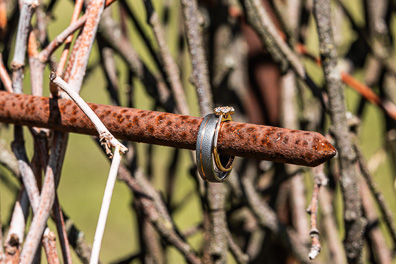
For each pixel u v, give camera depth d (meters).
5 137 0.84
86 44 0.54
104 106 0.52
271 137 0.48
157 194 0.73
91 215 2.02
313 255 0.55
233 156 0.51
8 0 0.68
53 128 0.53
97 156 2.40
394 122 0.89
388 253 0.79
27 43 0.56
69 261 0.55
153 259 0.82
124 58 0.74
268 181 0.90
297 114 0.87
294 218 0.85
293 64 0.66
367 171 0.67
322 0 0.60
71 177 2.26
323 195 0.87
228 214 0.76
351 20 0.89
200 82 0.62
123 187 2.21
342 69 0.91
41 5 0.67
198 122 0.50
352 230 0.63
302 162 0.48
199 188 0.66
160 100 0.74
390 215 0.69
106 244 1.88
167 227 0.70
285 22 0.69
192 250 0.71
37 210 0.54
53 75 0.50
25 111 0.53
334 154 0.47
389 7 0.90
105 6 0.55
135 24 0.73
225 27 0.84
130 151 0.73
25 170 0.55
